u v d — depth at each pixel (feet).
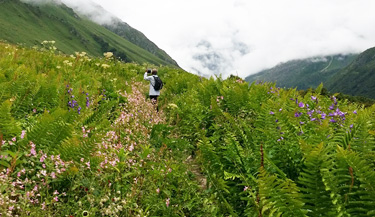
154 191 12.67
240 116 24.20
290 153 13.53
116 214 10.49
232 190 13.71
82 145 12.08
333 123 17.51
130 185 12.76
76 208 10.03
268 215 10.40
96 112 18.07
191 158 21.45
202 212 12.79
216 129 21.39
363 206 9.84
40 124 12.00
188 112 27.91
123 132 17.67
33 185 10.30
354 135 12.83
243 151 15.15
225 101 27.73
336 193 9.85
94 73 38.14
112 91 28.27
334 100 25.02
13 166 9.43
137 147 16.78
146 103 26.12
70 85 23.71
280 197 9.52
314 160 10.01
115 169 12.69
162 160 15.90
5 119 11.81
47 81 23.25
